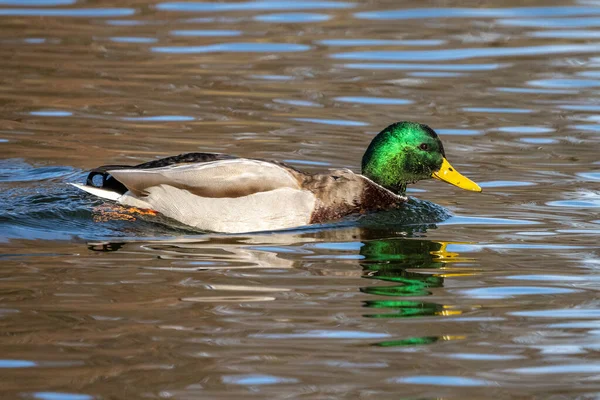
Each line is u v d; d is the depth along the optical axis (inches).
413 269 454.9
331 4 1042.1
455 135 686.5
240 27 951.0
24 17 962.7
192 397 322.3
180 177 517.3
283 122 707.4
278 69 833.5
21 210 523.8
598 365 352.2
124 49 874.8
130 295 409.7
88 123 695.7
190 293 413.7
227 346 362.3
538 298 417.4
